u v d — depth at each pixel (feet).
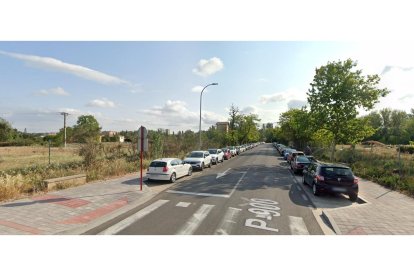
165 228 20.48
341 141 66.08
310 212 25.77
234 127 189.37
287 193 34.76
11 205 24.75
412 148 95.20
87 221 21.45
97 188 33.94
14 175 35.09
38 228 19.45
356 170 53.57
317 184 32.78
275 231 20.21
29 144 163.73
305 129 74.18
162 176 40.55
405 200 30.30
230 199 30.40
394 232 20.08
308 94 69.56
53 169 40.70
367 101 63.00
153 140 70.49
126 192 32.19
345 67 64.85
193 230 20.10
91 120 249.55
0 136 151.12
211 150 81.66
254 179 46.29
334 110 65.26
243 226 21.12
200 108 87.86
